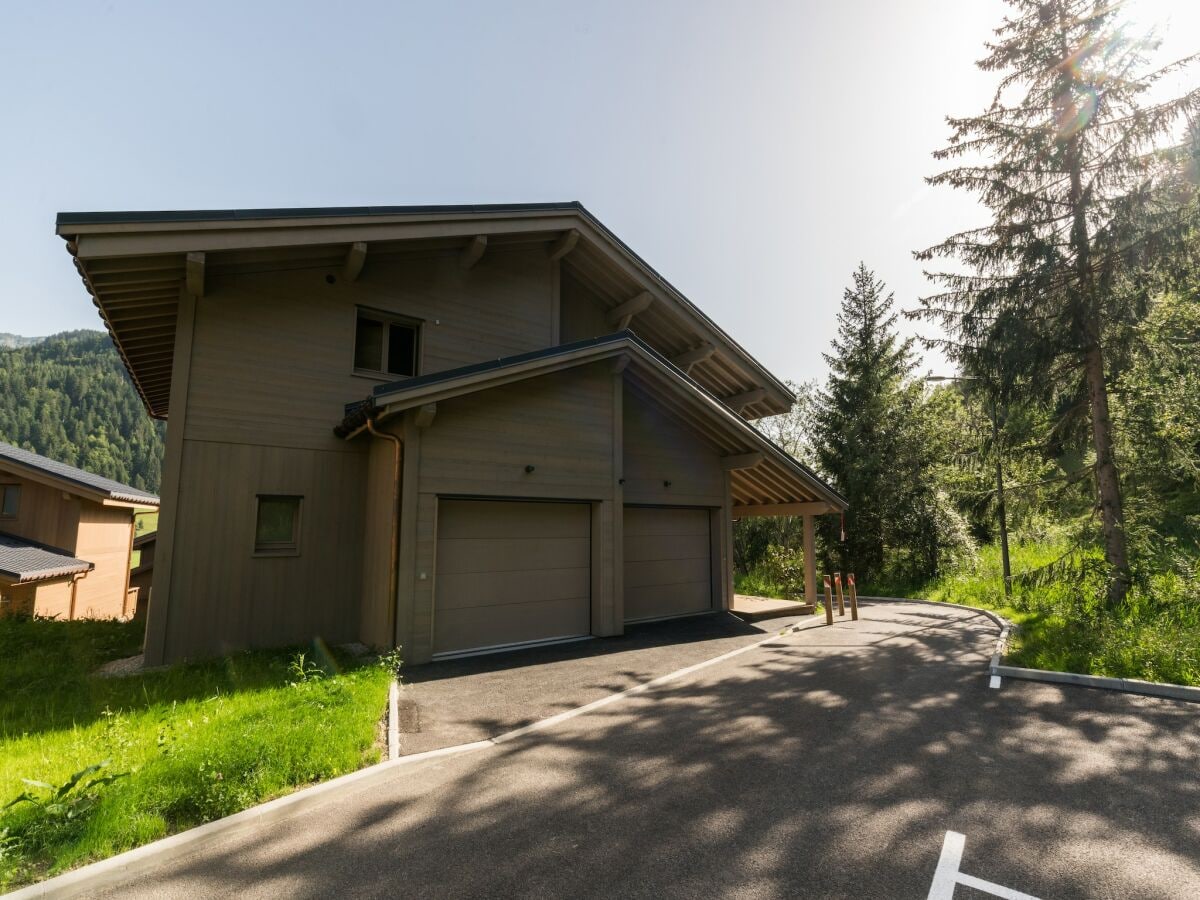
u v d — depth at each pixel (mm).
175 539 8266
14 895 2979
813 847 3508
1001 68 12625
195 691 6422
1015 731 5500
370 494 9539
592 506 10492
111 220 7262
